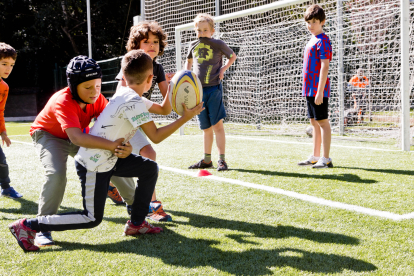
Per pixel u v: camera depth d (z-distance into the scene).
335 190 3.09
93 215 1.94
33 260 1.83
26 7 18.70
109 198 3.03
